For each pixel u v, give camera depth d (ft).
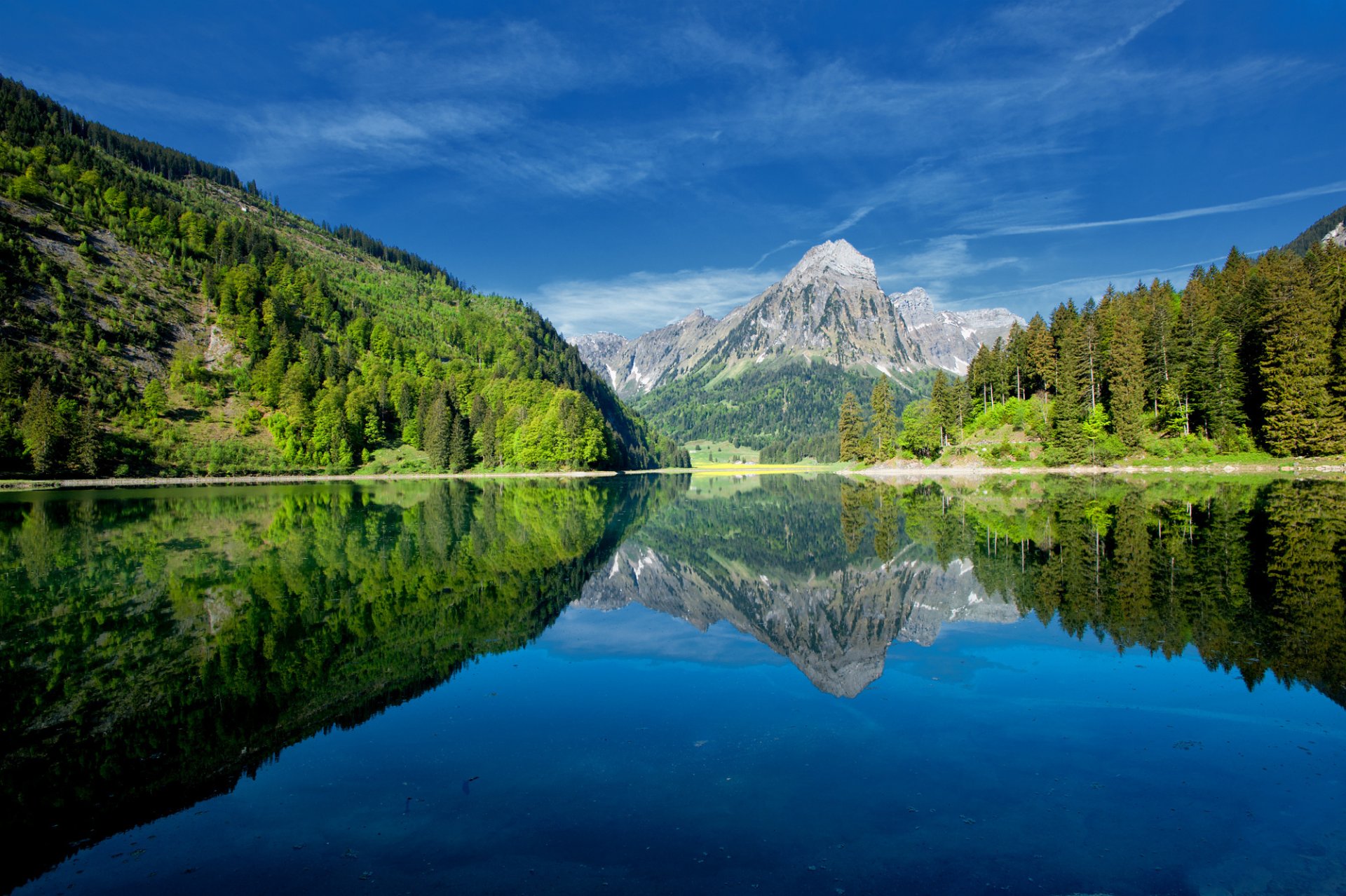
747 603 81.15
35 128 591.37
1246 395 265.75
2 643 61.31
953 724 42.01
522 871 27.78
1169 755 36.78
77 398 352.90
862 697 47.29
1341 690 44.73
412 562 102.17
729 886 26.45
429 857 28.86
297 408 407.03
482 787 35.14
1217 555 89.40
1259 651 52.24
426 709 46.39
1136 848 28.43
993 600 73.10
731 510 206.08
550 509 197.98
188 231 564.30
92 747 40.78
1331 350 238.68
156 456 352.08
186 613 72.08
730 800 33.42
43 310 386.11
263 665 55.42
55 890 27.12
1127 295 346.54
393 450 453.99
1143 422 285.23
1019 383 350.43
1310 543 95.45
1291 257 276.00
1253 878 26.12
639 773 36.42
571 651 60.29
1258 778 34.06
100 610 72.84
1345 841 28.53
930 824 30.73
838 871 27.27
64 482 304.30
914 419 397.39
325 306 570.46
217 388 422.82
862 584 90.38
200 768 37.93
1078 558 92.73
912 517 162.71
